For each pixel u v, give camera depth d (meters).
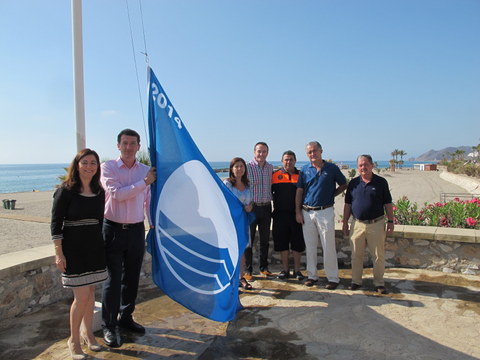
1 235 8.94
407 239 5.33
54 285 4.21
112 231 3.39
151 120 3.74
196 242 3.76
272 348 3.20
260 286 4.83
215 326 3.68
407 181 34.59
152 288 4.82
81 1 4.06
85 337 3.28
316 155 4.69
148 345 3.29
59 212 2.90
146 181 3.43
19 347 3.23
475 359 2.95
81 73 4.10
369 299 4.28
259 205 5.07
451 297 4.26
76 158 2.97
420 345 3.20
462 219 6.03
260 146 5.05
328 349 3.16
